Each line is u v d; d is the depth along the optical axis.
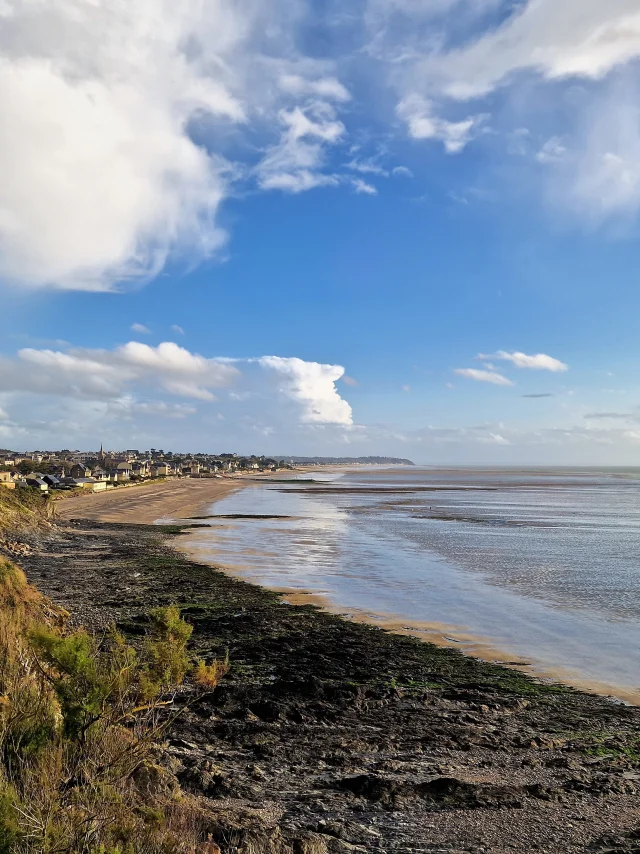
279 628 21.08
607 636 21.02
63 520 58.62
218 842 5.70
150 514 70.56
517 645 19.91
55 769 5.54
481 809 7.82
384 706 13.82
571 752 11.26
